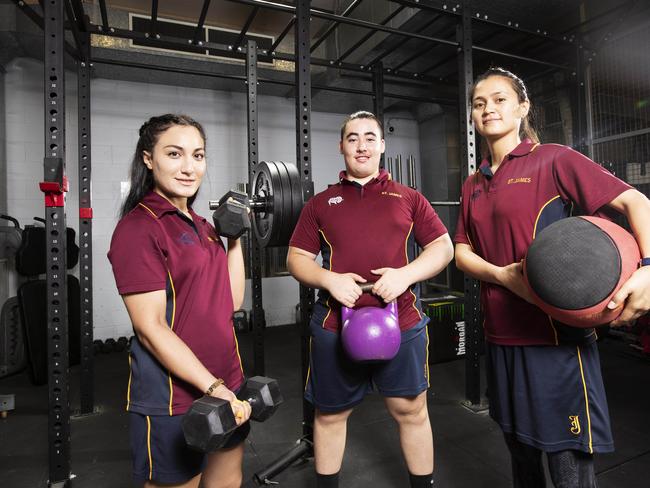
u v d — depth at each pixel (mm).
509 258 1109
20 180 3777
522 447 1130
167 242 914
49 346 1741
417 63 3955
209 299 966
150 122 973
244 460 1961
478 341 2473
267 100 4766
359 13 3799
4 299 3584
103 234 4102
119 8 3842
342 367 1386
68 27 2650
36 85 3840
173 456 912
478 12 2846
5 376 3283
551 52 3615
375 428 2217
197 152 970
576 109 3461
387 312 1289
